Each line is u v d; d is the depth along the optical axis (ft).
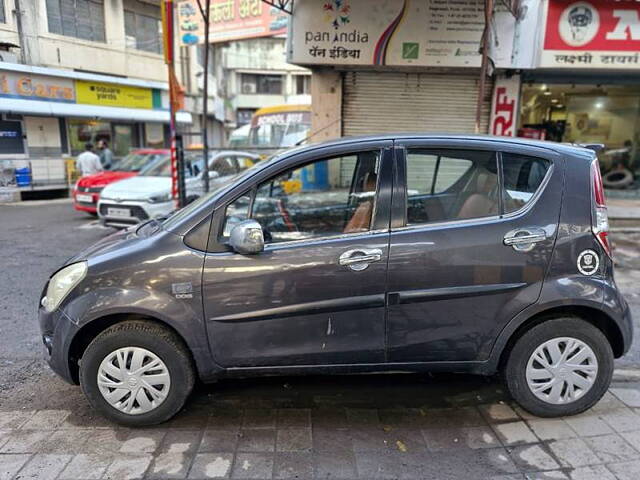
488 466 8.42
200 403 10.43
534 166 9.59
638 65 27.17
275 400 10.57
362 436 9.27
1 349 13.21
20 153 49.44
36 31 49.03
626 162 35.42
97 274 9.05
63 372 9.46
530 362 9.58
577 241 9.26
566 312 9.66
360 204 10.09
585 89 32.58
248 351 9.28
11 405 10.39
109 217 27.37
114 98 57.16
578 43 26.96
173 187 27.14
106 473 8.17
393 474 8.21
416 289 9.13
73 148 54.80
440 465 8.45
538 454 8.73
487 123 29.94
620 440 9.12
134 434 9.29
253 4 37.70
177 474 8.16
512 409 10.23
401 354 9.45
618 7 26.48
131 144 62.18
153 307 8.93
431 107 29.71
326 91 29.27
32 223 33.37
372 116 29.78
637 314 15.76
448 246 9.12
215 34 40.24
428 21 26.58
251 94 119.85
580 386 9.61
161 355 9.22
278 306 9.08
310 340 9.27
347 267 9.04
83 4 53.67
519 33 26.86
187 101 70.85
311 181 11.27
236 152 33.40
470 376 11.63
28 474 8.13
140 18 60.34
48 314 9.47
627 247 25.07
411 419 9.87
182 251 9.09
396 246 9.11
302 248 9.11
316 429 9.49
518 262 9.18
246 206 9.69
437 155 9.62
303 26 26.96
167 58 27.14
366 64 27.32
